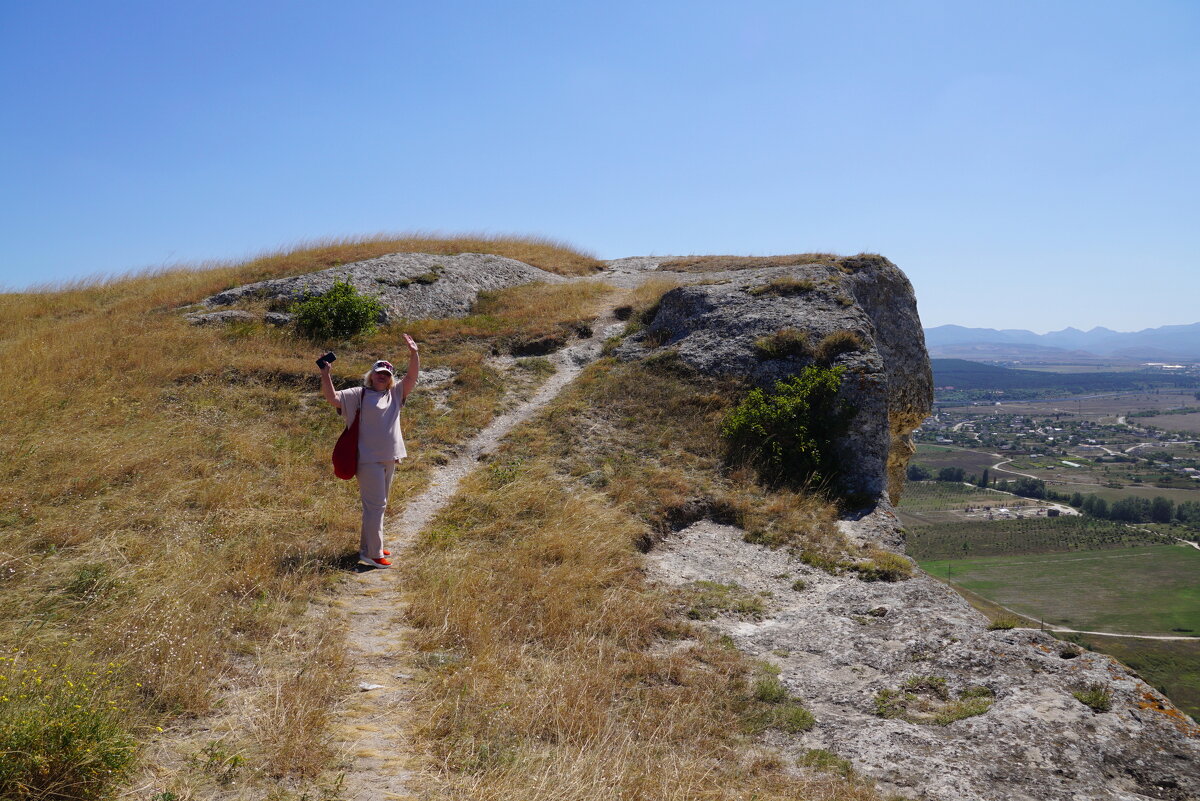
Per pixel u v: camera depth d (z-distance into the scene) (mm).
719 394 12609
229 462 9242
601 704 4922
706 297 15641
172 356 13359
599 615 6488
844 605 7340
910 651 6035
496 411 12688
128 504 7398
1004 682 5293
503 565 7328
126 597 5445
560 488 9758
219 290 18312
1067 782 4129
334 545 7488
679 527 9312
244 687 4586
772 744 4797
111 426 10102
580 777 3852
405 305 17750
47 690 3918
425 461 10562
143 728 3914
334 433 11086
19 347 13469
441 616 6070
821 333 13523
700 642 6391
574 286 20391
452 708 4578
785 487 10500
